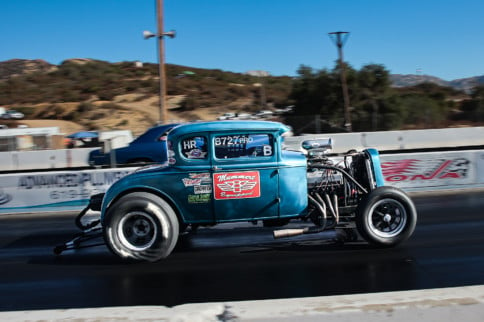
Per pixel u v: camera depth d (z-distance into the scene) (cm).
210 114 4250
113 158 1106
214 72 7706
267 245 574
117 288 446
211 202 516
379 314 278
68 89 5716
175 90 5347
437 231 615
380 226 536
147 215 504
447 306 280
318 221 567
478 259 490
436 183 935
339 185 564
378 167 552
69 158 1489
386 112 2564
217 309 292
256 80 7231
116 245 504
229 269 488
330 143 579
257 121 525
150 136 1200
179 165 513
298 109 2911
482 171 941
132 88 5447
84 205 895
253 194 517
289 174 521
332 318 276
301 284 434
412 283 426
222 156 515
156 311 291
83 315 288
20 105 4866
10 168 1480
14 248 626
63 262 545
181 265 509
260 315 278
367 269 469
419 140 1686
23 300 425
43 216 853
